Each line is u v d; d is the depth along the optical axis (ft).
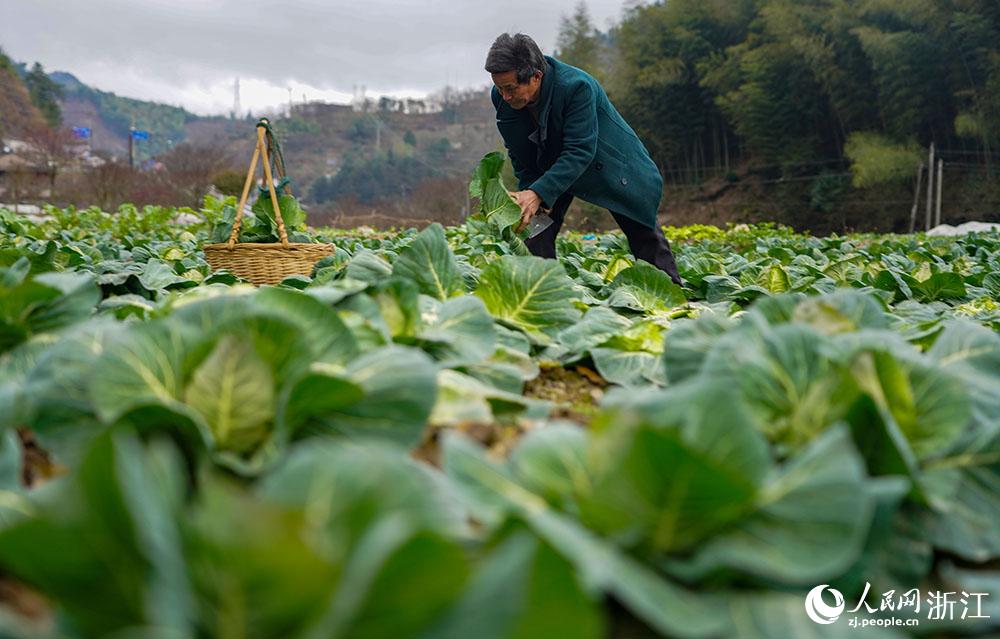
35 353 7.20
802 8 175.11
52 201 151.12
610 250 27.43
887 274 16.71
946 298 17.44
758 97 177.06
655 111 196.65
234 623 3.08
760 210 180.75
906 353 5.82
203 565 3.05
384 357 5.78
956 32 151.84
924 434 5.41
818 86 178.81
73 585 3.26
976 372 6.62
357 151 486.38
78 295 7.74
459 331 7.89
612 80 207.51
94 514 3.16
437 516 3.85
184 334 5.72
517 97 18.40
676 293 12.87
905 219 160.45
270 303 6.30
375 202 333.83
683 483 3.90
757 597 4.15
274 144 18.71
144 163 222.48
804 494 4.25
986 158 153.99
